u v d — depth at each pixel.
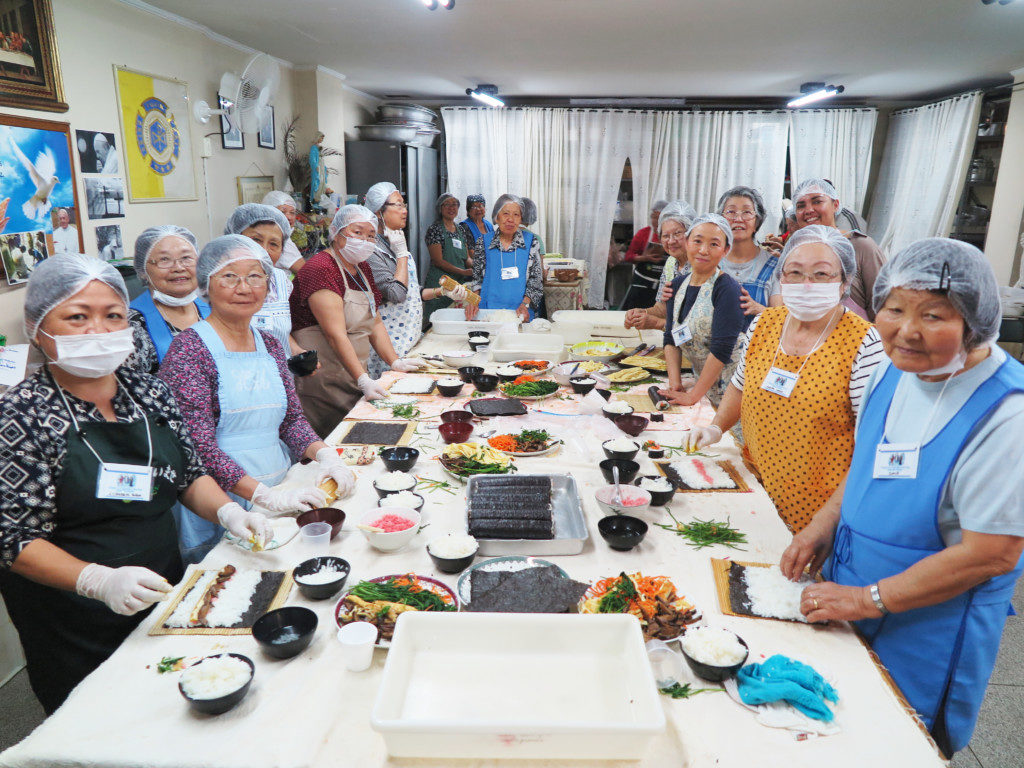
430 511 1.90
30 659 1.64
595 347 3.74
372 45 5.68
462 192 9.19
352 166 7.64
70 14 3.73
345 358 3.16
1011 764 2.19
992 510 1.22
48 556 1.41
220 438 2.08
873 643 1.47
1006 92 6.71
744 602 1.49
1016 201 6.63
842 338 1.88
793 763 1.08
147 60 4.44
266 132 6.13
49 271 1.43
